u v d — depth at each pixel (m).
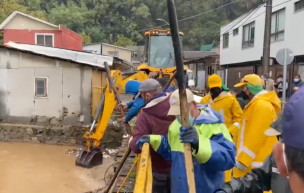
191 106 2.37
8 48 10.66
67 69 10.67
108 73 6.88
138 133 3.10
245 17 21.02
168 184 3.11
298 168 0.82
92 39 46.53
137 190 1.93
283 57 8.48
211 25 46.53
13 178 7.09
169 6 1.93
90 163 7.86
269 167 1.94
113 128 9.84
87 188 6.59
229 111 4.63
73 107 10.70
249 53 20.53
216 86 4.63
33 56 10.71
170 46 11.90
